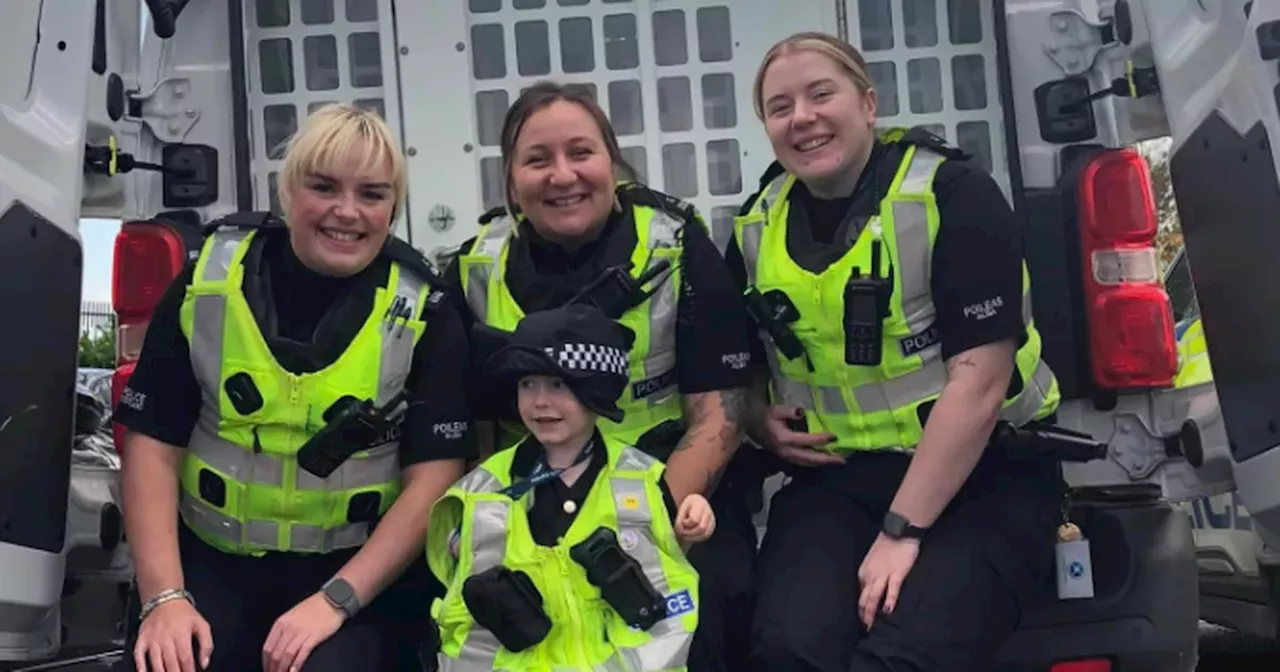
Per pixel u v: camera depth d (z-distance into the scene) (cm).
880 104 337
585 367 233
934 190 254
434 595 269
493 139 339
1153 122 316
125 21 313
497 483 238
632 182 283
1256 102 245
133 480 250
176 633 232
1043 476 267
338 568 259
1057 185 317
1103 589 271
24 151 256
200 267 249
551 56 339
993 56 334
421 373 256
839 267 254
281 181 248
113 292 296
